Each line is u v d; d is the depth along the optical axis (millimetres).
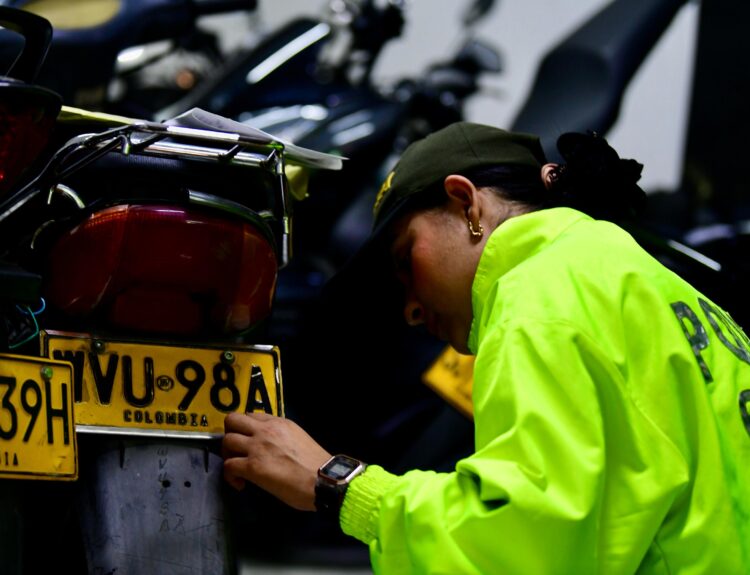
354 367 3676
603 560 1882
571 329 1920
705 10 7699
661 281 2062
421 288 2293
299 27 5223
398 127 5102
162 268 2023
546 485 1833
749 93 7625
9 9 1755
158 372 2074
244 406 2131
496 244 2156
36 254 2043
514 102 7711
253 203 2107
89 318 2059
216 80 5098
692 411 1958
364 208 4879
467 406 3312
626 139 7754
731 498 1968
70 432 1951
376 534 1980
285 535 4145
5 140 1723
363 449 3779
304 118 5000
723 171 7590
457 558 1847
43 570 2094
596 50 4473
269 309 2158
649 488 1895
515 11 7703
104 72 3279
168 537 2025
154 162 2033
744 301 3268
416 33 7703
